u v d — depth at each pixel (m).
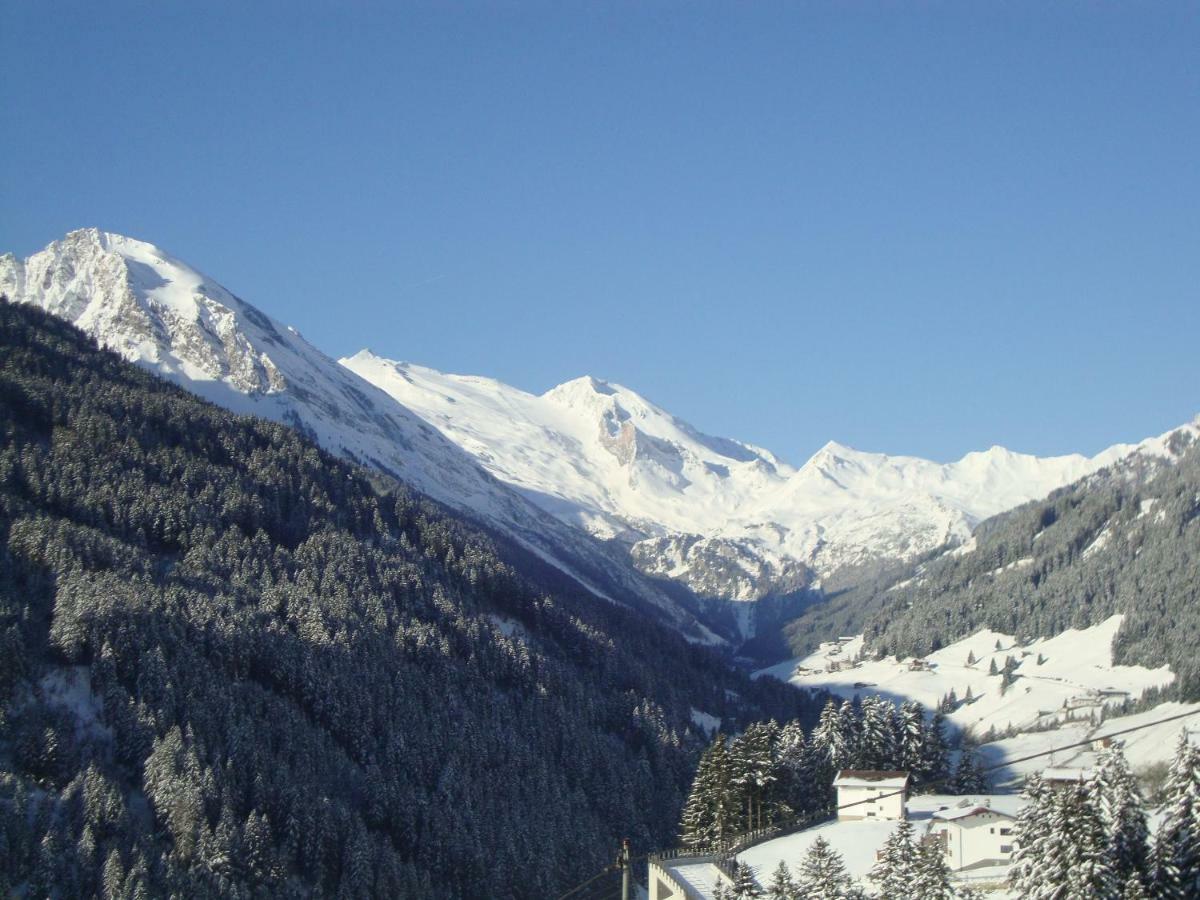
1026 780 97.12
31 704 166.62
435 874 170.75
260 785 165.00
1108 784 88.12
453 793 185.88
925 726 187.00
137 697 174.62
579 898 174.75
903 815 154.25
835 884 101.94
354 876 159.00
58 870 142.25
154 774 159.75
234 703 180.88
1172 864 84.62
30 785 153.12
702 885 132.62
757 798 159.50
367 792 179.50
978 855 130.12
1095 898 83.88
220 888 148.75
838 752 179.00
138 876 142.88
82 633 179.00
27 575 192.25
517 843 177.50
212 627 195.12
